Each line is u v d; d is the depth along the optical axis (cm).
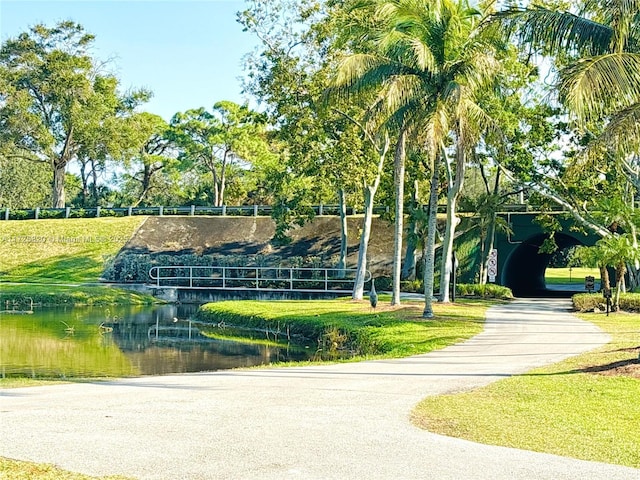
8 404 1174
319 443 903
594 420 1042
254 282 4541
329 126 3241
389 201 4347
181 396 1252
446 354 1828
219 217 5378
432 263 2692
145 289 4481
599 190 3688
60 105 6322
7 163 8325
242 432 959
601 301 3042
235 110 7306
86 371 2002
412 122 2528
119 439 915
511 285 5100
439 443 911
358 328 2539
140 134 6725
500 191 5062
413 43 2325
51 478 745
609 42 1595
